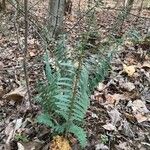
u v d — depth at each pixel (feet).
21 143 2.88
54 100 2.84
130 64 4.37
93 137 2.92
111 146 2.85
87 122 3.09
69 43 4.50
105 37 4.58
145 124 3.19
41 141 2.87
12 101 3.60
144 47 4.81
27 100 3.49
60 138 2.74
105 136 2.90
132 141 2.94
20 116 3.33
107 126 3.04
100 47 3.95
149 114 3.32
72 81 2.70
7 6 7.12
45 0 8.27
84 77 2.76
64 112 2.69
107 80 3.85
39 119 2.72
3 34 5.76
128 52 4.61
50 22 5.21
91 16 4.19
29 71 4.09
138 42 4.82
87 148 2.79
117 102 3.45
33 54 4.63
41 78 3.86
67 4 7.09
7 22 6.09
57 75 2.88
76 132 2.64
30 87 3.75
